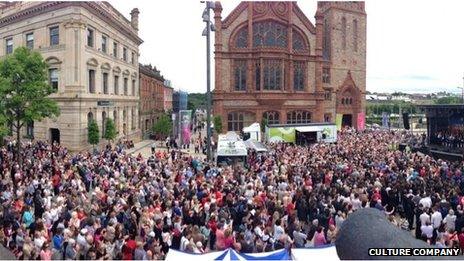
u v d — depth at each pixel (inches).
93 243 505.4
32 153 1391.5
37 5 1797.5
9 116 1353.3
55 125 1793.8
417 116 4581.7
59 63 1748.3
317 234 574.9
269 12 2960.1
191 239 524.1
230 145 1384.1
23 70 1348.4
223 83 2925.7
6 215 599.8
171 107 4741.6
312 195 758.5
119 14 2263.8
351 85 3572.8
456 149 1712.6
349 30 3570.4
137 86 2647.6
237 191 797.2
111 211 611.5
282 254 422.0
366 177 966.4
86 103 1784.0
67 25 1711.4
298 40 3078.2
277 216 620.4
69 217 599.5
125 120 2391.7
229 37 2923.2
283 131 2204.7
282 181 904.9
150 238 521.7
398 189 807.1
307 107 3088.1
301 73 3088.1
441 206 697.6
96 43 1891.0
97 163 1126.4
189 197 753.6
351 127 3449.8
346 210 693.9
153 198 699.4
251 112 2957.7
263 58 2915.8
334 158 1283.2
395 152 1497.3
